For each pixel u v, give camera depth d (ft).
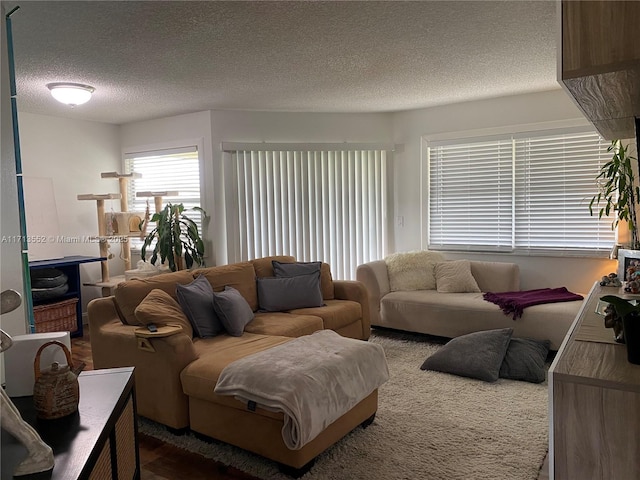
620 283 10.75
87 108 15.96
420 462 7.77
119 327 10.05
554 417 4.67
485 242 16.62
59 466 4.60
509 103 15.71
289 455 7.30
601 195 14.16
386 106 16.89
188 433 9.00
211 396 8.16
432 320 14.29
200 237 17.67
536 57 11.25
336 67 11.88
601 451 4.50
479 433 8.70
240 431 7.92
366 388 8.51
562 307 12.56
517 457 7.86
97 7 8.02
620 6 4.47
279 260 14.96
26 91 13.44
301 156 17.84
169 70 11.77
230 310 10.78
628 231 14.15
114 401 6.04
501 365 11.51
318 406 7.34
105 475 5.43
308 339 9.36
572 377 4.58
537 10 8.52
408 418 9.37
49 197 16.62
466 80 13.37
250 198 17.53
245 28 9.14
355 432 8.82
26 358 6.18
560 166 15.15
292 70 12.07
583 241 15.01
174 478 7.60
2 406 4.48
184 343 8.81
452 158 17.03
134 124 18.97
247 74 12.34
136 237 18.12
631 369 4.73
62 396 5.58
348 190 18.13
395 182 18.25
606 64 4.52
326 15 8.61
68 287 16.37
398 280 15.71
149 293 10.50
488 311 13.34
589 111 6.61
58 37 9.34
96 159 18.61
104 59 10.75
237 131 17.24
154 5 8.02
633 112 6.70
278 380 7.41
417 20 8.91
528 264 15.87
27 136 16.42
